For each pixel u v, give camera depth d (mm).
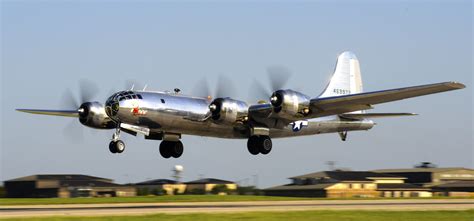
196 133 125750
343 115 133500
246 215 87812
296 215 88562
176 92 122062
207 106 123000
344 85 145875
